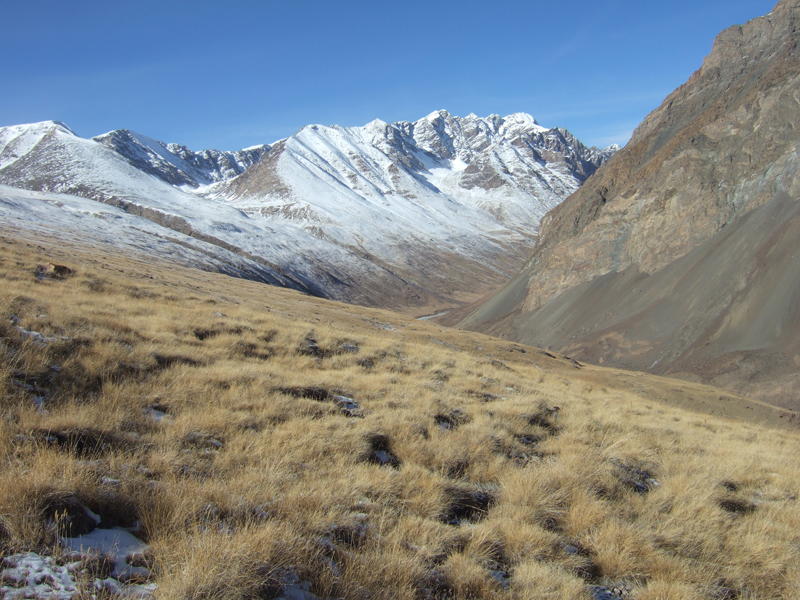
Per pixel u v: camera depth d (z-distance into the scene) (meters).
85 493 4.40
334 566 4.23
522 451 9.02
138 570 3.74
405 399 10.73
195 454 6.16
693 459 10.40
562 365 46.22
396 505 5.84
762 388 51.69
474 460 7.92
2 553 3.57
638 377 43.69
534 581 4.59
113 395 7.53
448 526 5.51
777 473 10.48
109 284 20.62
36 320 9.96
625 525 6.20
